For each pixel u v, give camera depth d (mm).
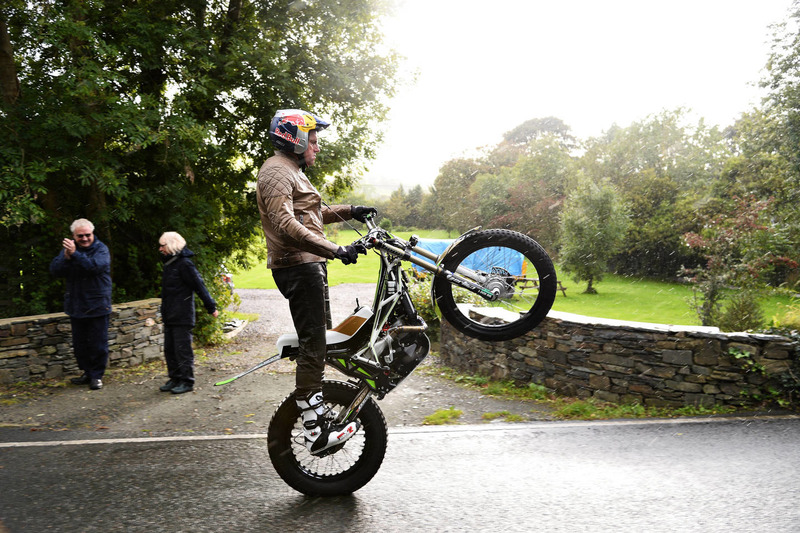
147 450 4512
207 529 3102
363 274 36094
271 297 23781
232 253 13547
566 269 29578
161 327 9148
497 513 3285
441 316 3402
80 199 10281
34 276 9539
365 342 3395
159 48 10453
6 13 8633
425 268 3277
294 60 12172
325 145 12000
